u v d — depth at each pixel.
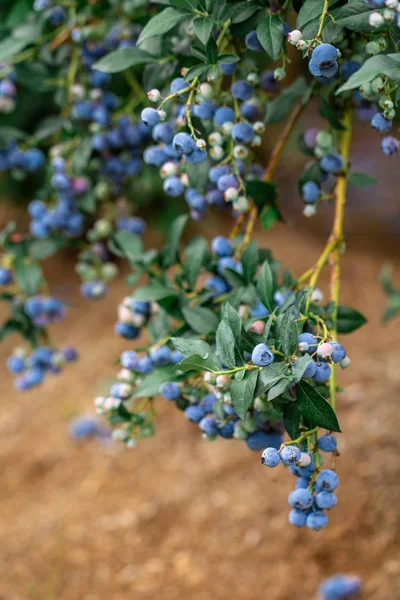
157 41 1.16
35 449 2.35
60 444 2.35
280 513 1.85
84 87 1.38
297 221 3.52
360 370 2.24
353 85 0.92
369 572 1.62
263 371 0.97
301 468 1.00
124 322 1.21
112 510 2.02
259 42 1.06
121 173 1.39
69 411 2.49
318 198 1.19
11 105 1.45
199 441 2.22
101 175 1.39
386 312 1.80
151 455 2.21
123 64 1.16
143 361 1.12
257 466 2.04
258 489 1.96
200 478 2.06
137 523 1.96
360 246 3.51
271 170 1.21
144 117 1.03
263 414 1.03
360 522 1.72
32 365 1.37
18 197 2.99
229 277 1.12
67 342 2.95
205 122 1.12
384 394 2.06
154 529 1.93
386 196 3.91
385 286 1.81
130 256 1.23
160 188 2.64
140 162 1.40
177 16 1.04
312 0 1.00
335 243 1.15
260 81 1.16
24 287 1.37
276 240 3.33
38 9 1.37
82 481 2.18
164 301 1.15
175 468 2.13
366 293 2.94
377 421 1.96
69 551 1.90
